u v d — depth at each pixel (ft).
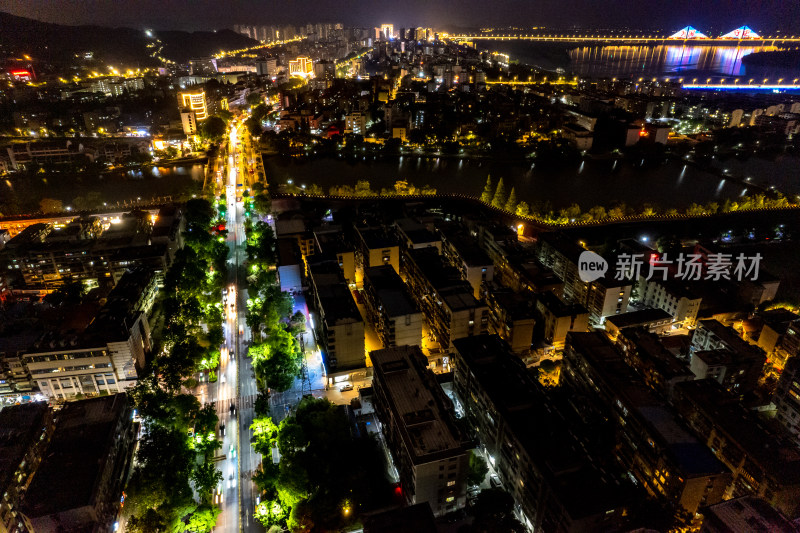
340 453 431.84
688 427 431.84
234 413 545.44
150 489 396.78
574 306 632.38
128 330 578.25
